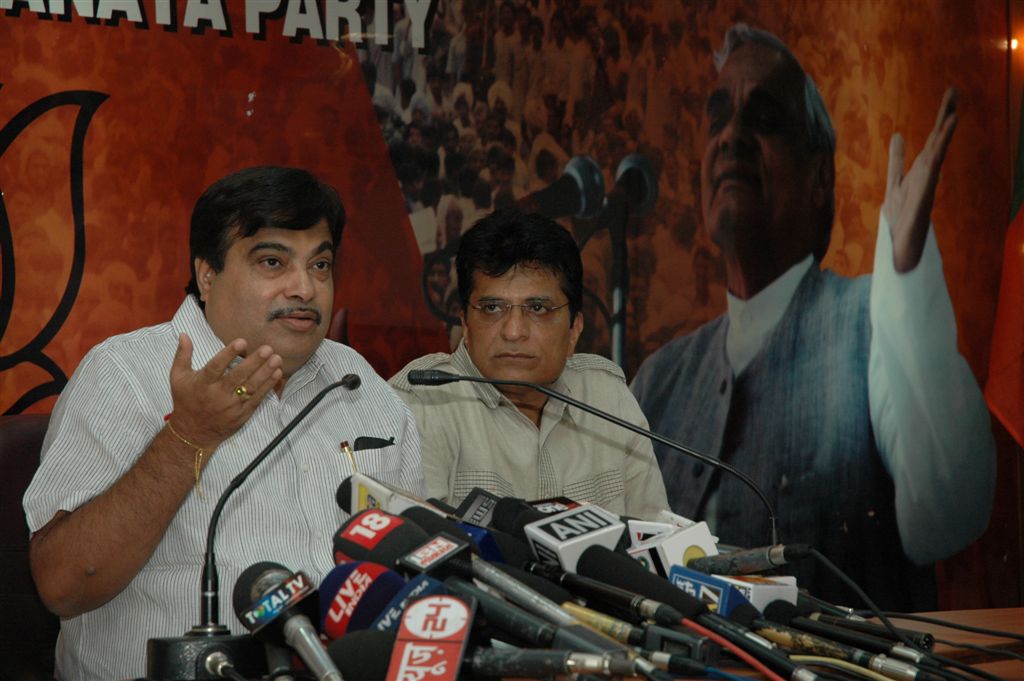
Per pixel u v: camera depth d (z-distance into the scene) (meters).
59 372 3.38
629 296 4.14
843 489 4.48
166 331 2.09
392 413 2.28
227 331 2.02
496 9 3.99
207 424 1.64
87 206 3.43
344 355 2.28
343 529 1.26
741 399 4.32
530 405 2.71
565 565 1.29
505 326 2.58
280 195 1.97
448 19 3.92
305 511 2.04
